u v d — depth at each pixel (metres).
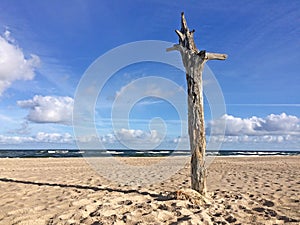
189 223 3.62
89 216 4.11
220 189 6.55
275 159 19.69
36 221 3.90
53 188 6.77
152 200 4.96
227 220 4.02
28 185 7.28
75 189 6.61
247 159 19.61
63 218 4.02
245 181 7.95
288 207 4.76
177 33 5.22
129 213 4.07
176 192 4.87
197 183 5.05
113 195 5.75
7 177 9.15
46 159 20.09
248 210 4.52
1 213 4.37
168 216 3.99
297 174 9.66
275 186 6.95
